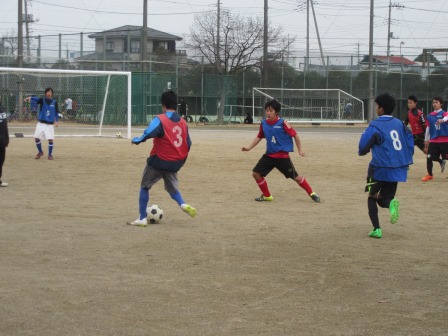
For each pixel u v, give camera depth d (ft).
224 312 18.25
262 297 19.72
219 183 46.01
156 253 25.02
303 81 168.25
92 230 29.01
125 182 45.42
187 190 42.34
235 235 28.55
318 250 25.98
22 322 17.15
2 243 26.09
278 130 37.40
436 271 23.08
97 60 145.79
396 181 27.96
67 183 44.47
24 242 26.35
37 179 46.32
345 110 160.66
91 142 83.76
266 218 32.83
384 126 27.89
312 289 20.67
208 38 181.37
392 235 29.01
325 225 31.17
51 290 19.95
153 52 202.90
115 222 31.01
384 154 27.81
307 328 17.12
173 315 17.92
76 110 120.26
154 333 16.53
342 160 63.72
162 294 19.81
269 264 23.66
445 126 47.70
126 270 22.47
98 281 21.06
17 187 42.22
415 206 37.09
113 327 16.90
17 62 138.72
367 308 18.90
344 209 35.83
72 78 120.88
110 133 104.73
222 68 173.37
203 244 26.71
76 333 16.43
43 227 29.37
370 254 25.46
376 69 172.14
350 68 171.63
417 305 19.25
